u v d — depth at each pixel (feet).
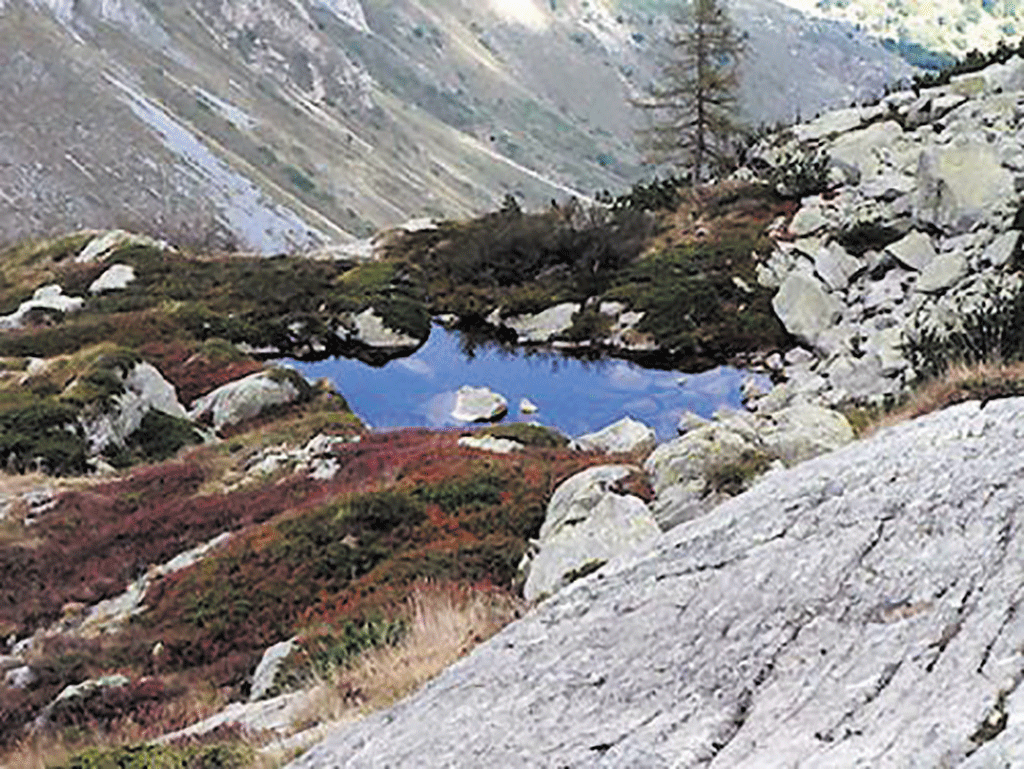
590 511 53.83
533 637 24.17
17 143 520.83
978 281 113.39
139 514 88.99
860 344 120.37
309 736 32.27
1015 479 19.74
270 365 144.97
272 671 50.21
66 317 173.68
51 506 92.73
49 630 68.95
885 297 127.75
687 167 199.52
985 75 160.56
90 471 111.04
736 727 17.25
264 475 98.17
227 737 36.17
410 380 145.07
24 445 109.09
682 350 139.95
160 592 69.05
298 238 575.79
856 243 140.26
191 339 156.15
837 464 25.57
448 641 41.19
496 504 72.02
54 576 78.23
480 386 140.46
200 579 68.44
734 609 20.53
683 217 171.32
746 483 52.31
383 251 190.60
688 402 127.65
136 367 129.70
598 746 18.13
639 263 160.97
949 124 151.64
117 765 32.40
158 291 182.19
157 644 61.05
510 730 20.17
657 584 23.26
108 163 542.57
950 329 93.04
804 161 168.76
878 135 160.15
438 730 21.70
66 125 552.41
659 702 18.89
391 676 37.86
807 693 17.02
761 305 141.28
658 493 54.70
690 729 17.52
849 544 20.45
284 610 62.64
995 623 15.93
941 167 132.98
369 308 160.04
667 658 20.13
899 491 21.52
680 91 196.13
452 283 172.35
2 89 552.41
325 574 65.46
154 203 536.01
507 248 170.71
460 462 81.82
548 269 168.45
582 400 132.67
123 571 77.25
